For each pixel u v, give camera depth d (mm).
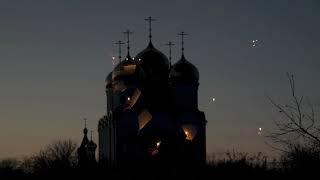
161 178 98875
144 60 152375
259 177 48875
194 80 151250
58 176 117250
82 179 113250
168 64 154875
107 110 159375
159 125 142375
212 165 79312
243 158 56625
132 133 141250
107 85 159000
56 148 152875
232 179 57094
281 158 31891
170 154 133500
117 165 125250
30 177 125000
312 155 27500
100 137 159500
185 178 90562
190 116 146125
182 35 155125
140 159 139000
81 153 154750
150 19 157375
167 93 149875
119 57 156375
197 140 143875
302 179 28188
